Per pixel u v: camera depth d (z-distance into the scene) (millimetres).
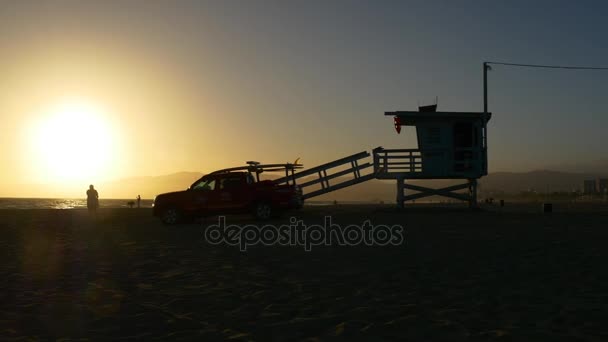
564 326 5555
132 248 13414
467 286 7859
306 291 7676
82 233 18297
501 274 8844
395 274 9016
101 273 9461
